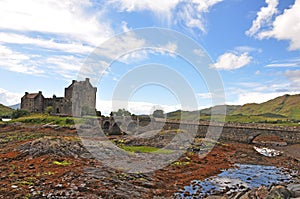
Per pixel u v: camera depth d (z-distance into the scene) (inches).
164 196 986.7
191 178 1278.3
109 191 948.6
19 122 2970.0
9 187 906.1
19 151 1509.6
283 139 2664.9
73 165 1263.5
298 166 1748.3
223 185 1192.2
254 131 2731.3
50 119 3036.4
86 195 887.1
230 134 2812.5
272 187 924.0
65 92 3764.8
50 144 1555.1
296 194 898.1
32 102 4023.1
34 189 899.4
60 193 871.7
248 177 1381.6
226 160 1843.0
